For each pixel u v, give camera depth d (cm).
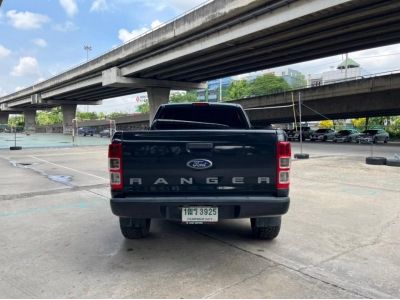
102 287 380
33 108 9969
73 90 6206
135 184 443
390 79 3378
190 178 440
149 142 440
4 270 426
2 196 877
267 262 448
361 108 3731
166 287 379
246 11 2647
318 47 3033
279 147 440
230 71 4262
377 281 396
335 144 3544
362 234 563
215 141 439
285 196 443
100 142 3738
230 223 627
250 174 441
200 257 465
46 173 1319
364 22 2322
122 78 4553
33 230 589
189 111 651
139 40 3906
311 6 2181
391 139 4638
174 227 601
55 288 379
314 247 504
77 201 821
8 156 2094
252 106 4888
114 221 643
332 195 873
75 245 514
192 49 3312
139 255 473
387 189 952
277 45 2975
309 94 4144
